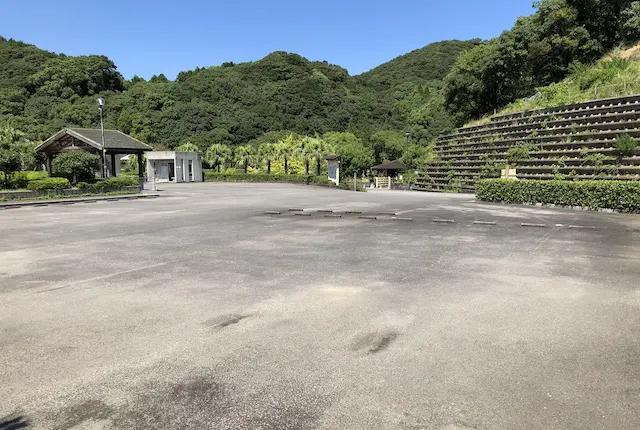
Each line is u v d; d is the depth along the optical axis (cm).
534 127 2794
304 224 1158
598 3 4153
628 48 3959
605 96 2717
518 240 897
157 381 298
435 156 3881
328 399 275
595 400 274
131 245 841
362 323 409
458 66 5197
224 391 285
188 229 1066
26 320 420
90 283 556
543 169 2381
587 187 1593
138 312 443
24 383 296
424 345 357
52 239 916
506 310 445
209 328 397
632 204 1460
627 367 319
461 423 250
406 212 1461
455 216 1346
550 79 4466
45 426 246
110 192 2475
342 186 3325
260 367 318
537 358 333
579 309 448
